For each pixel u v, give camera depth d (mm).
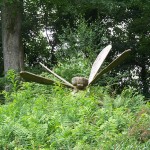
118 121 7445
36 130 7094
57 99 9008
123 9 26156
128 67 26766
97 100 9188
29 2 25625
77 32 21750
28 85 10750
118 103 9078
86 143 6789
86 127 7125
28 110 8562
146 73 27516
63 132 6902
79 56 19672
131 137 6730
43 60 28125
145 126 6938
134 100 9562
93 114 7926
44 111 8430
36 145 6754
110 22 27391
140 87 26750
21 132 6977
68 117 7809
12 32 21906
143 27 26969
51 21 28047
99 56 11102
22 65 22234
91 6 23250
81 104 8641
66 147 6660
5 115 7836
